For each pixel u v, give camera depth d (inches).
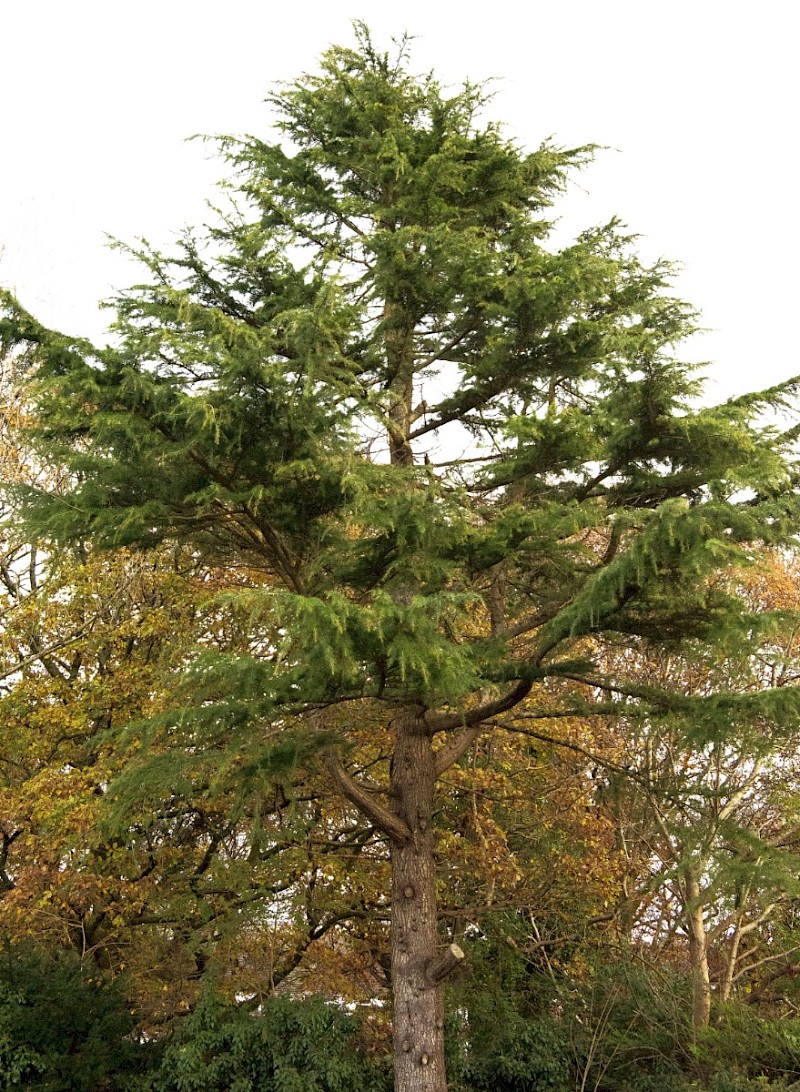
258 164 526.0
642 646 456.8
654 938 737.6
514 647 443.2
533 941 621.3
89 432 372.2
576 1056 537.3
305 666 321.4
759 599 590.9
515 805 653.3
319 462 380.8
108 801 447.2
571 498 434.0
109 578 606.9
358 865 615.2
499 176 511.8
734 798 556.7
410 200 475.5
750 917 645.3
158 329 381.4
